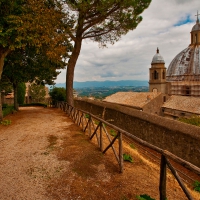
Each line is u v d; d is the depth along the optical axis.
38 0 10.06
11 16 8.94
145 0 12.95
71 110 14.01
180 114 25.88
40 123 11.91
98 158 5.90
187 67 48.34
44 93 46.44
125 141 9.48
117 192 4.05
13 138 8.46
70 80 16.34
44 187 4.39
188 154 7.15
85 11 12.45
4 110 15.28
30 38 9.45
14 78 17.95
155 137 9.04
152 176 4.91
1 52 11.09
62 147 7.04
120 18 13.47
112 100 33.19
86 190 4.21
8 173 5.10
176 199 3.91
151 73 46.75
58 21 11.79
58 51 11.88
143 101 28.67
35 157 6.17
